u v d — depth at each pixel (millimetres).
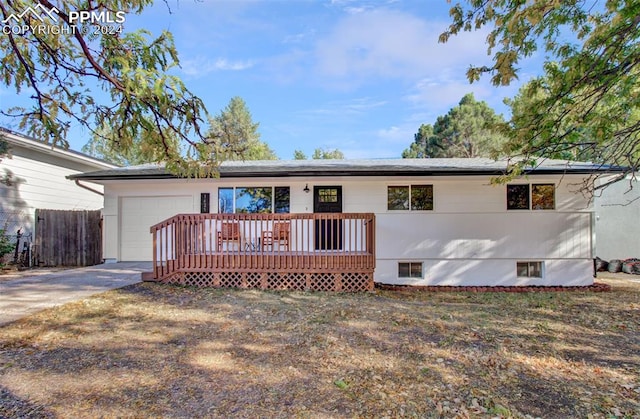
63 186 12773
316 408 3209
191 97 3707
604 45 5406
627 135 6504
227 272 8141
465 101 29641
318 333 5129
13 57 3453
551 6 4395
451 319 6023
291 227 9250
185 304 6418
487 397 3447
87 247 11320
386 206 9914
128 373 3756
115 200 10773
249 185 10266
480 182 9750
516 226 9680
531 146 6723
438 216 9789
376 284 9508
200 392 3436
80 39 3113
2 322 5066
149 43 3523
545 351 4664
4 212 10633
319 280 8227
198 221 8172
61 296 6570
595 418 3117
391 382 3719
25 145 10961
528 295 8555
